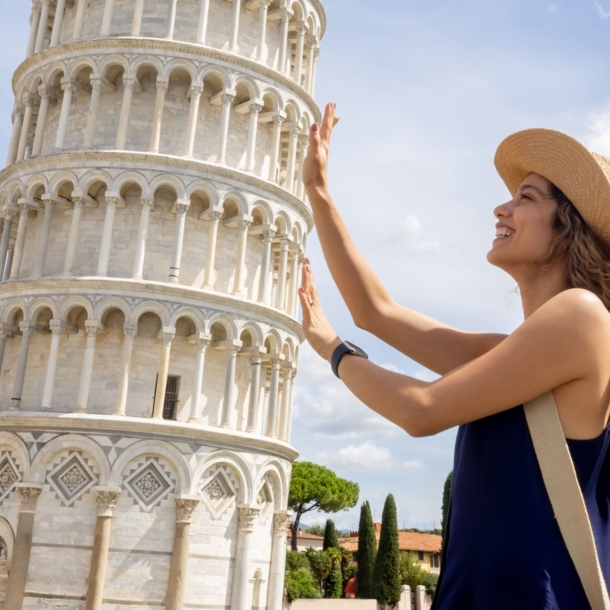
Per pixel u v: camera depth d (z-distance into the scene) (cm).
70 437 4088
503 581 195
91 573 3919
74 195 4503
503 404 204
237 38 4922
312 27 5459
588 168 230
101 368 4381
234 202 4675
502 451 208
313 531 14325
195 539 4119
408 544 11444
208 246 4531
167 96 4778
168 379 4425
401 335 300
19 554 3956
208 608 4088
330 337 274
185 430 4153
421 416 209
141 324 4441
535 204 244
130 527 4025
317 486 10700
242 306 4503
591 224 234
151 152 4525
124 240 4541
